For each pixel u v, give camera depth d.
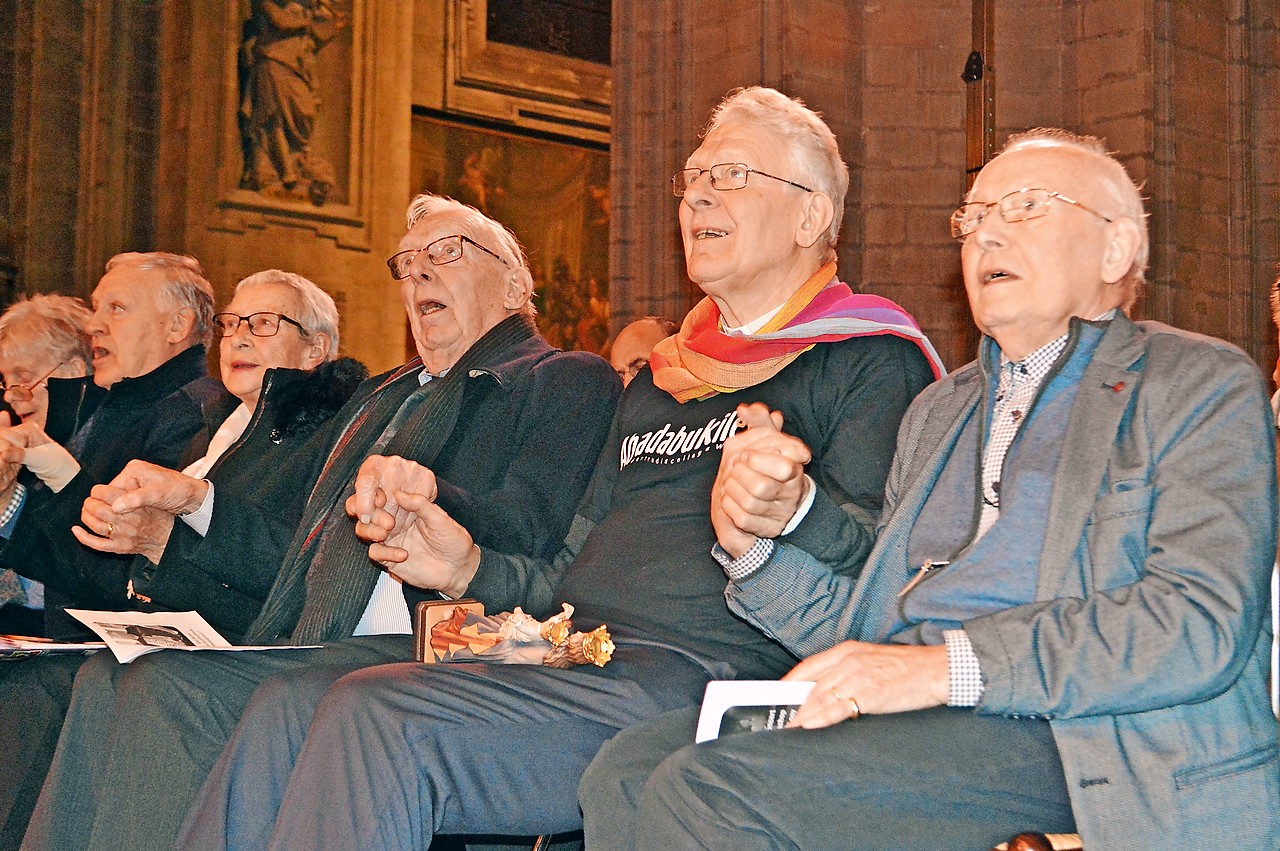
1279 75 6.15
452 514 3.24
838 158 3.20
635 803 2.23
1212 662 1.93
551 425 3.50
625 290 7.15
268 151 12.45
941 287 6.26
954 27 6.33
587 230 14.95
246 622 3.78
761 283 3.10
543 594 3.14
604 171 15.07
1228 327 6.11
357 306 12.80
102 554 4.28
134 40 12.45
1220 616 1.94
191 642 3.27
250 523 3.79
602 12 15.10
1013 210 2.37
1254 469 2.05
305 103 12.62
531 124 14.48
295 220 12.52
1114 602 2.01
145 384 5.00
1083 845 1.97
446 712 2.50
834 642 2.46
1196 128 6.06
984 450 2.39
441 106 13.91
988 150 5.99
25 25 12.59
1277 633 2.28
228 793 2.77
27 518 4.34
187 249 12.03
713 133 3.18
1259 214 6.14
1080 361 2.32
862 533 2.54
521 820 2.54
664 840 2.05
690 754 2.08
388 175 13.09
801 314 3.05
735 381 2.97
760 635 2.78
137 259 5.23
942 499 2.40
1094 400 2.23
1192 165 6.04
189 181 12.07
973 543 2.30
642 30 7.12
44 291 12.41
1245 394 2.11
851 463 2.79
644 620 2.84
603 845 2.26
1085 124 6.05
